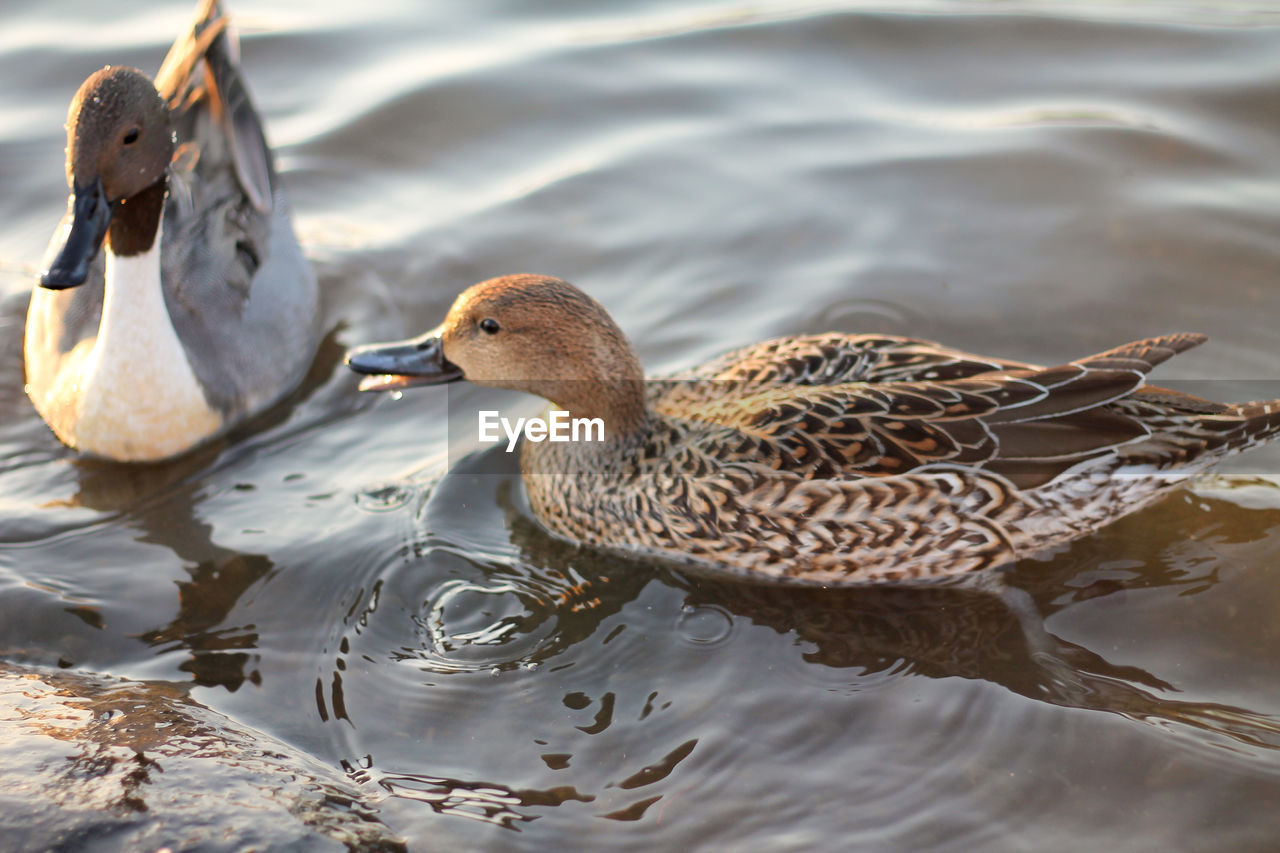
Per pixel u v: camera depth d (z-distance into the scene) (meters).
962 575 1.15
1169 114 1.45
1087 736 1.06
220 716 1.06
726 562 1.16
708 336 1.30
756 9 1.60
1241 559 1.14
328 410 1.27
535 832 1.01
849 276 1.33
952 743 1.06
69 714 1.04
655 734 1.06
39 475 1.21
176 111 1.31
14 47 1.52
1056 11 1.57
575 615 1.13
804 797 1.03
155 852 0.96
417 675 1.09
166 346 1.21
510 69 1.52
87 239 1.16
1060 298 1.31
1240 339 1.27
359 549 1.16
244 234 1.28
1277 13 1.55
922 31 1.56
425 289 1.34
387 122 1.47
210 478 1.21
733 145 1.45
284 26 1.57
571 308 1.17
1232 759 1.04
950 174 1.41
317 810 1.00
